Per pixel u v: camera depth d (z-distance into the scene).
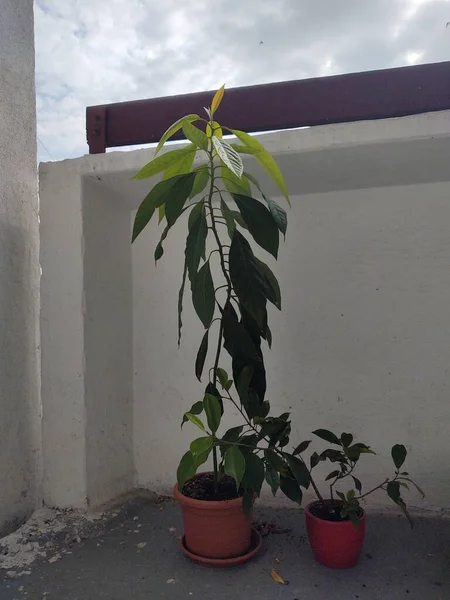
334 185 1.96
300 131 1.69
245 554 1.64
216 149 1.33
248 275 1.50
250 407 1.57
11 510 1.81
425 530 1.81
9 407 1.83
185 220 2.16
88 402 1.93
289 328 2.06
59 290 1.93
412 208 1.94
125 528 1.89
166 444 2.18
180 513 2.01
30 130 1.96
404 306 1.95
